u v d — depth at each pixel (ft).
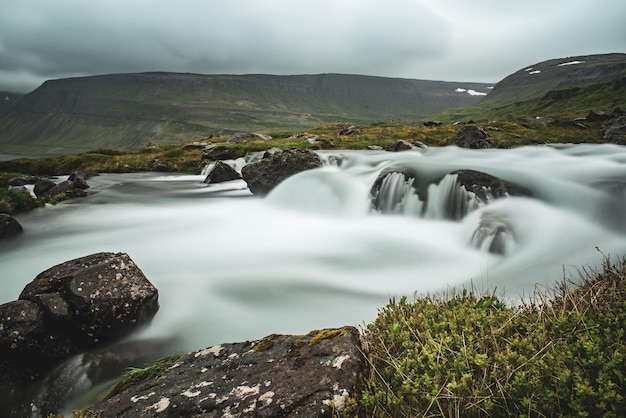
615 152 117.19
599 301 16.29
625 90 428.97
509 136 163.53
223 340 27.78
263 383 13.46
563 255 41.55
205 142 223.10
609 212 52.34
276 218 69.41
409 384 11.78
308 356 14.60
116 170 145.48
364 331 17.33
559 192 57.98
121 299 26.45
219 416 12.18
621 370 11.66
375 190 68.23
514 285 35.50
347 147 164.25
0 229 55.57
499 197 56.44
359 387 12.91
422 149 143.84
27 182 114.11
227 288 36.86
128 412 12.91
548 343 12.84
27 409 21.67
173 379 14.64
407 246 49.14
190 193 98.07
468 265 41.88
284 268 42.57
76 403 22.04
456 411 10.75
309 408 12.05
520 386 11.36
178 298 34.14
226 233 58.95
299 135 209.87
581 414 9.95
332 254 47.11
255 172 89.25
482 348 13.74
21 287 39.01
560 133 173.99
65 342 24.54
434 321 15.99
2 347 22.38
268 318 31.09
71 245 52.85
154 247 51.49
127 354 25.61
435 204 59.93
